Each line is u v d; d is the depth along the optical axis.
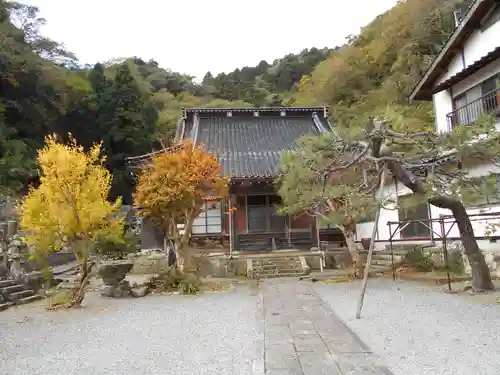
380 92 33.91
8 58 27.95
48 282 12.91
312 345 5.85
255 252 17.30
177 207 12.57
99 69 46.31
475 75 14.44
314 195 11.25
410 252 14.72
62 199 10.01
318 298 9.94
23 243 12.31
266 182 17.34
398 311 8.15
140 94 43.91
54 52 38.78
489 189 8.62
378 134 9.02
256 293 11.65
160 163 12.34
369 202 10.80
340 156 10.96
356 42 43.28
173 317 8.64
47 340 7.04
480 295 9.30
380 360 5.11
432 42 31.61
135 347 6.33
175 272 13.03
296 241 17.89
